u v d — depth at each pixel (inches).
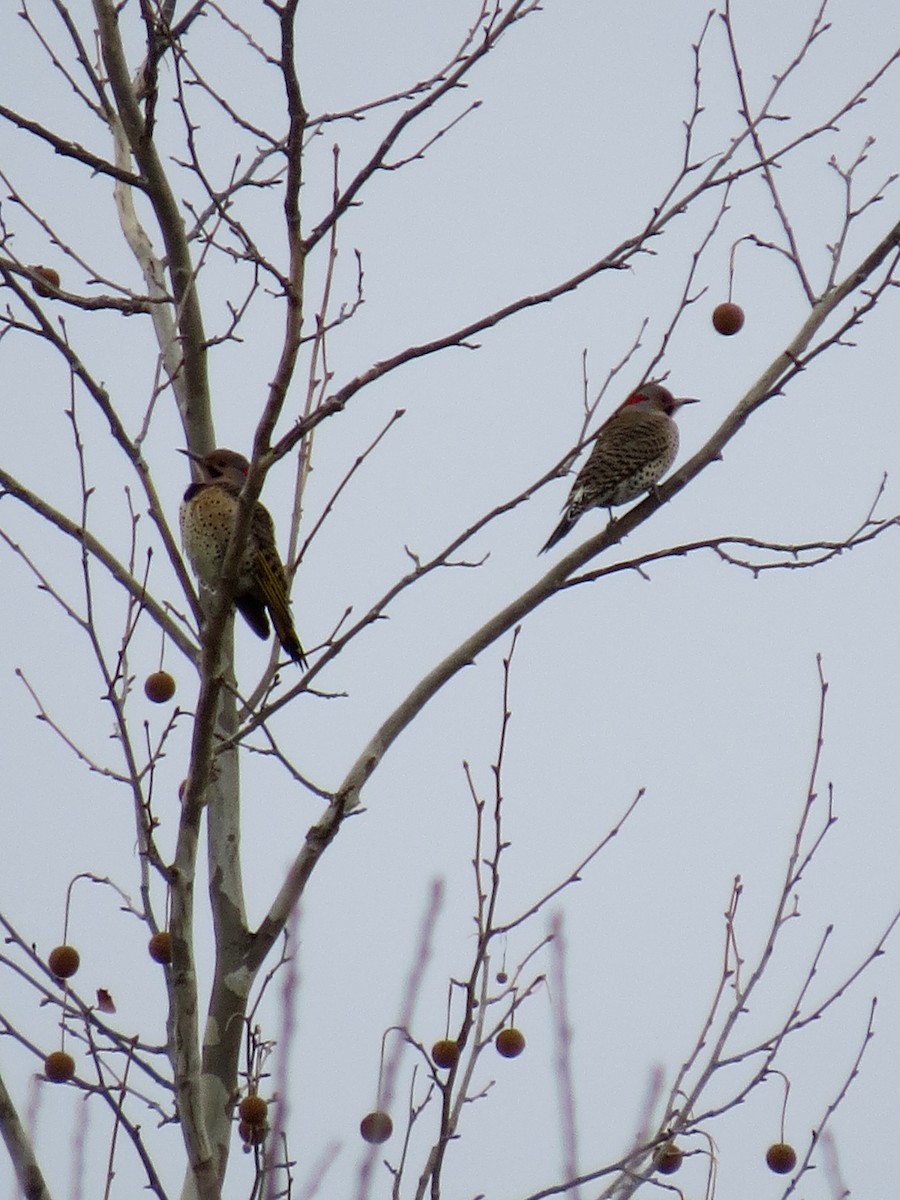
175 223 481.1
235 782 459.8
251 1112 377.4
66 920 413.7
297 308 366.3
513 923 373.7
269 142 438.3
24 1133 337.7
